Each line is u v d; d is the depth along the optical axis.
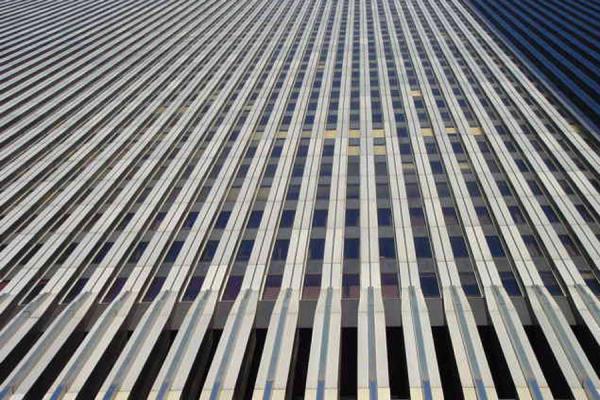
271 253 23.81
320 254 23.47
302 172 31.33
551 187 26.86
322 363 16.73
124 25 73.88
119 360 17.02
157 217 27.45
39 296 21.00
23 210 28.16
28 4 88.69
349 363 19.38
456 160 30.97
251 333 19.14
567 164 29.05
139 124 39.50
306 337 19.72
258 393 15.77
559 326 17.53
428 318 18.55
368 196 27.70
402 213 25.89
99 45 63.50
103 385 16.09
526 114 36.09
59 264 24.08
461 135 34.22
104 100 45.03
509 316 18.22
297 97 43.66
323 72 49.81
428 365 16.33
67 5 87.62
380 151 32.94
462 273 21.59
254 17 78.19
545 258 22.08
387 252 23.30
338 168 31.11
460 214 25.33
